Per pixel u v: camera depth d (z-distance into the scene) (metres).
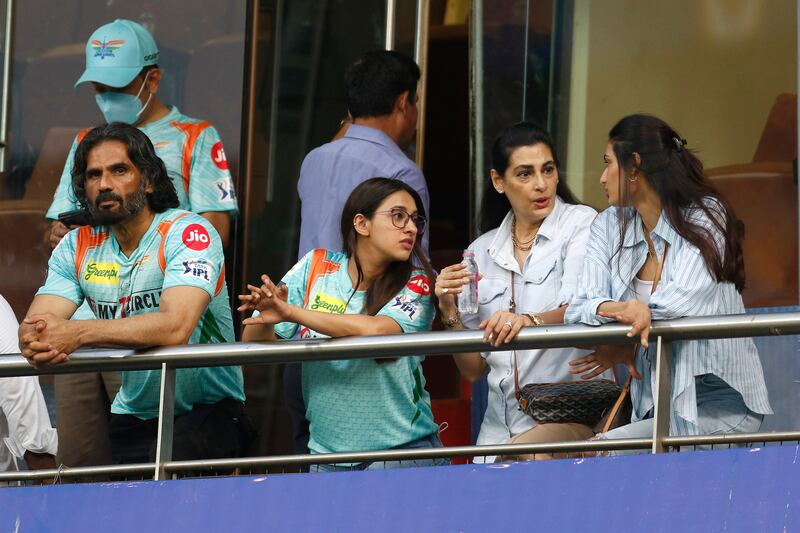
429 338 15.90
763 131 23.72
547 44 24.56
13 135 24.66
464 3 28.25
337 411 17.06
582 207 18.56
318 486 16.33
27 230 24.44
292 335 17.70
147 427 18.16
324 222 20.16
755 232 23.44
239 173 23.72
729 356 16.06
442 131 28.41
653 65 24.34
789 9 23.72
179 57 24.12
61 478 18.20
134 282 17.42
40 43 24.69
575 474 15.82
